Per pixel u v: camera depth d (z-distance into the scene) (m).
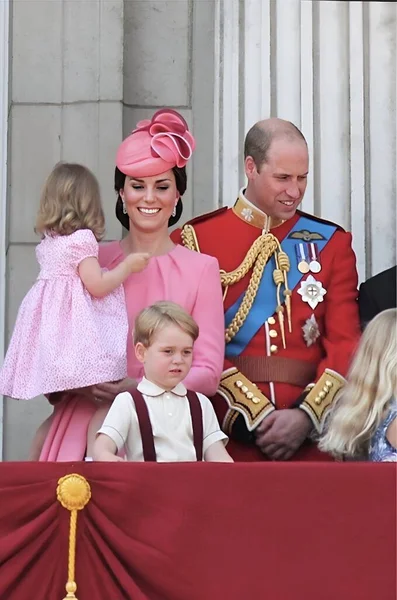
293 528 17.64
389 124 26.58
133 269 20.84
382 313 20.34
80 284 20.69
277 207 22.61
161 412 19.38
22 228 27.00
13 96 27.34
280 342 22.20
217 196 27.06
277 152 22.42
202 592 17.45
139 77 27.70
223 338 21.30
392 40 26.73
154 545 17.50
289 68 26.75
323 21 26.81
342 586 17.55
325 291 22.56
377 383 19.94
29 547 17.38
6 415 26.39
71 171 21.14
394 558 17.62
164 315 19.45
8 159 27.16
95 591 17.31
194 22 27.81
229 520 17.61
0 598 17.27
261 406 21.58
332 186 26.45
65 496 17.38
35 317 20.78
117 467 17.66
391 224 26.34
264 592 17.50
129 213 21.66
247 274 22.58
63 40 27.47
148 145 21.53
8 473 17.56
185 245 22.84
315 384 21.77
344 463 17.81
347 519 17.69
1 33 27.47
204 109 27.59
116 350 20.47
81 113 27.20
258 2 27.05
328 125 26.61
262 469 17.75
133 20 27.78
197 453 19.41
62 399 21.02
